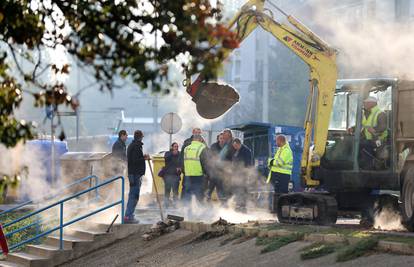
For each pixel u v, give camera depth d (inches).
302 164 1348.4
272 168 1648.6
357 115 1296.8
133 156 1510.8
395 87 1245.7
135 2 562.9
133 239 1450.5
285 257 1001.5
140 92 553.9
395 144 1246.3
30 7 594.6
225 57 532.7
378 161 1273.4
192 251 1223.5
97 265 1321.4
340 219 1589.6
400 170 1239.5
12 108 594.6
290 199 1347.2
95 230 1524.4
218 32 517.0
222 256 1115.9
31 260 1405.0
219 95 1312.7
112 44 561.3
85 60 563.8
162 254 1269.7
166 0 547.2
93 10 568.4
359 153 1294.3
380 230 1165.1
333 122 1338.6
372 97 1289.4
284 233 1108.5
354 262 898.1
